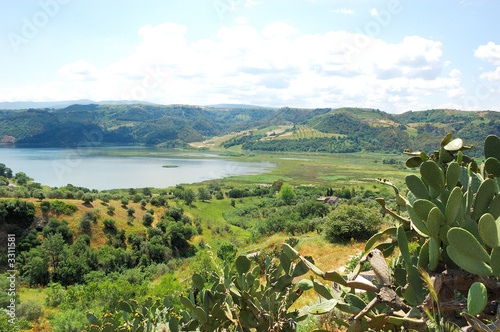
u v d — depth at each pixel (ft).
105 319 7.61
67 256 116.67
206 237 178.91
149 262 139.13
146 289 47.32
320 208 172.35
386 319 4.21
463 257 4.01
